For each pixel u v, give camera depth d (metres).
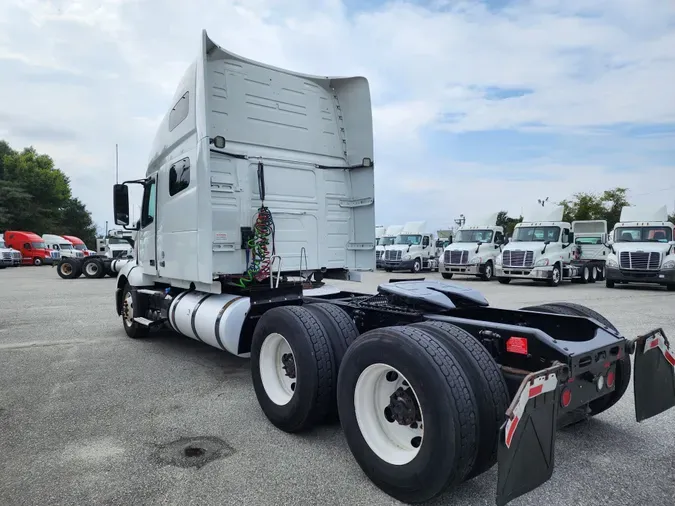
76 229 66.00
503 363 3.22
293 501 2.83
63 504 2.80
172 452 3.50
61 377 5.46
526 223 20.00
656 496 2.84
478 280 21.75
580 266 19.80
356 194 6.34
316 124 6.11
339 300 4.88
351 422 3.11
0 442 3.69
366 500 2.84
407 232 29.59
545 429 2.52
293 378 3.89
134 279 7.46
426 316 3.69
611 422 4.02
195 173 5.25
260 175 5.48
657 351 3.47
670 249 16.14
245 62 5.48
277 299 5.14
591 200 42.44
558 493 2.88
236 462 3.34
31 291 15.64
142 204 7.15
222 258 5.24
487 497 2.85
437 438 2.56
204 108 4.85
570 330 3.76
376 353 2.92
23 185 55.06
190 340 7.54
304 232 5.89
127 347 7.01
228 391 4.94
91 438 3.76
